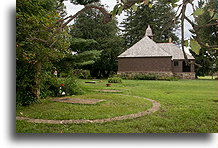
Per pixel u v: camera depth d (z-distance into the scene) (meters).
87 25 27.89
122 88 12.73
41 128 4.11
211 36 17.06
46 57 5.71
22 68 7.05
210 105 6.71
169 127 4.24
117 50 29.25
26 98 6.82
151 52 24.28
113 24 30.44
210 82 18.08
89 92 10.56
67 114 5.29
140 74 24.14
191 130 4.07
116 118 4.88
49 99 7.91
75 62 10.52
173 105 6.78
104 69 31.17
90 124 4.38
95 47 27.86
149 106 6.48
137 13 34.72
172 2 1.25
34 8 4.48
